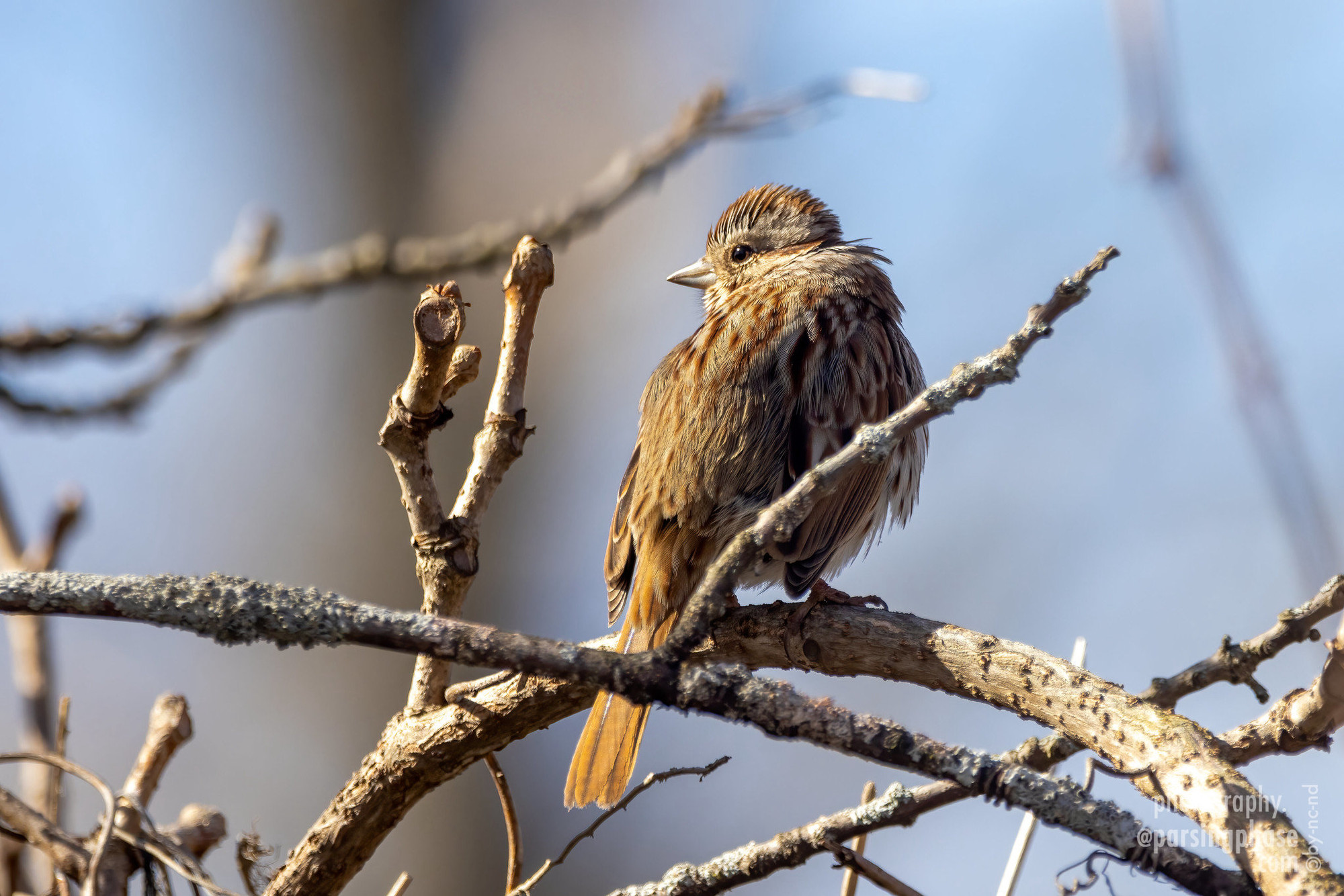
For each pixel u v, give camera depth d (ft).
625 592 24.26
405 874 16.98
